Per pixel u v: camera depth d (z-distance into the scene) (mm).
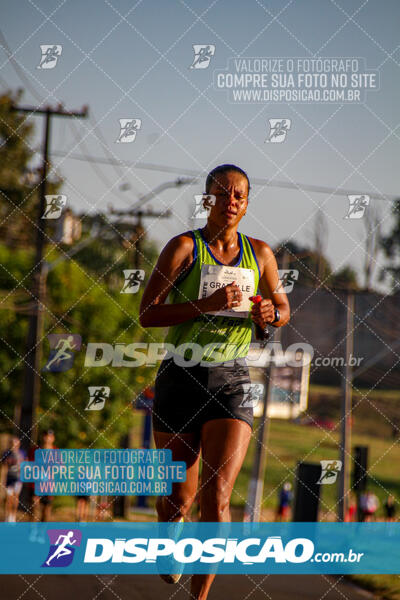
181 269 5215
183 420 5176
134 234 27234
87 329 27047
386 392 48219
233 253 5312
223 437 4984
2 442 29203
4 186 27312
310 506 17391
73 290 27062
